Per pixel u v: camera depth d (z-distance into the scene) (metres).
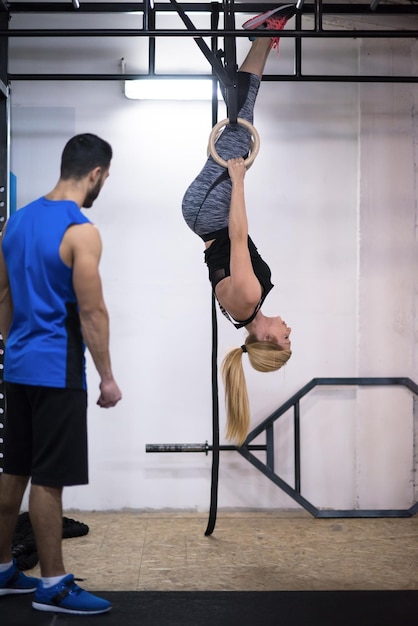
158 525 4.52
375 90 4.89
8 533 3.11
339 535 4.35
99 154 3.05
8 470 3.08
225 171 3.39
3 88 3.84
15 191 4.55
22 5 4.29
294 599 3.18
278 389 4.89
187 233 4.86
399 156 4.91
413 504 4.86
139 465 4.83
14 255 3.01
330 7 4.38
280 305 4.90
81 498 4.81
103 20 4.84
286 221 4.90
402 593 3.28
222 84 3.49
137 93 4.68
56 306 2.94
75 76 4.36
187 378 4.86
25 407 3.06
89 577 3.55
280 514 4.82
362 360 4.89
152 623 2.88
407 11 4.40
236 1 4.82
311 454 4.90
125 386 4.84
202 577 3.56
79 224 2.92
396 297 4.91
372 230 4.89
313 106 4.91
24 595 3.17
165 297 4.86
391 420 4.88
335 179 4.91
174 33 3.46
